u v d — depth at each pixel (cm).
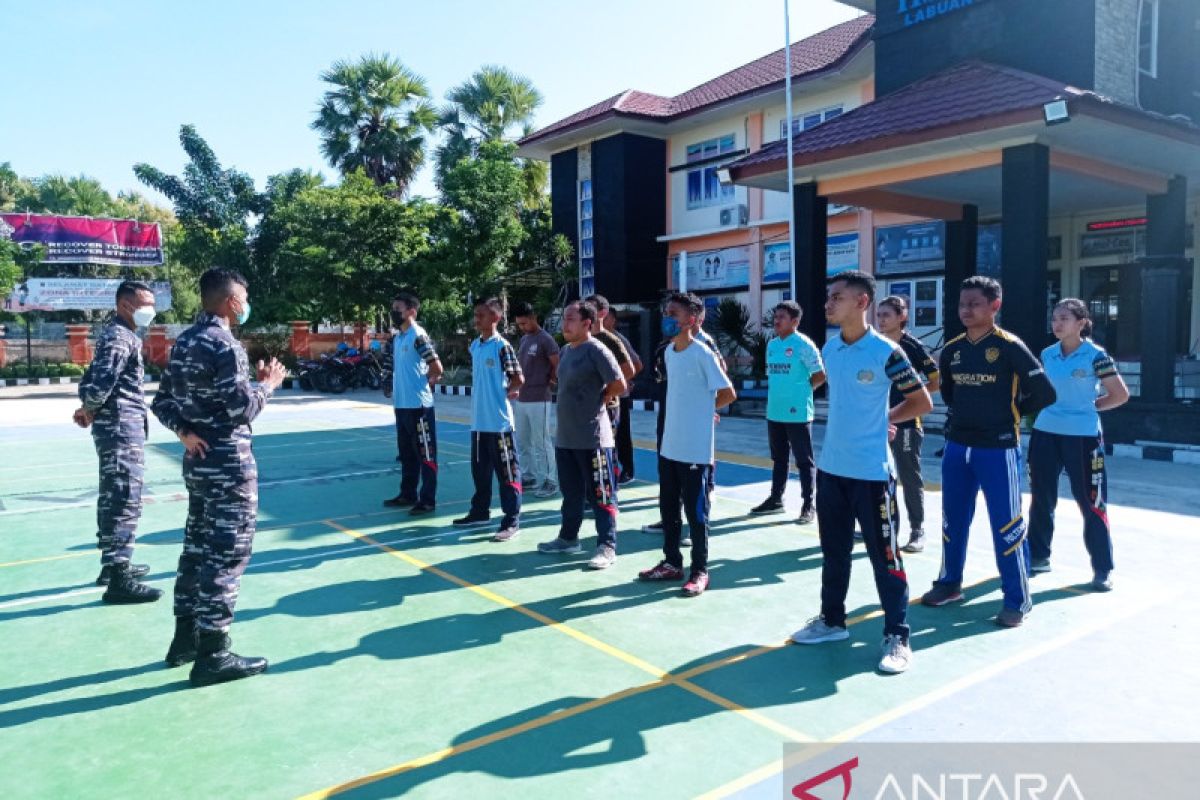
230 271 399
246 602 504
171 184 3002
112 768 314
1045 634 441
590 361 568
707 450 508
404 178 2950
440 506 777
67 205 3688
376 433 1342
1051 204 1477
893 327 539
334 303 2377
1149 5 1271
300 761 318
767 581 541
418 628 459
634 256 2198
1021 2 1201
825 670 399
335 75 2858
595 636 445
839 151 1167
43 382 2584
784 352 694
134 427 512
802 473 692
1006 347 447
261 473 961
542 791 295
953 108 1077
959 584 492
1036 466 535
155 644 441
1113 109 979
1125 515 703
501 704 365
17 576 567
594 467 571
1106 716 348
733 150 2070
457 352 2412
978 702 362
